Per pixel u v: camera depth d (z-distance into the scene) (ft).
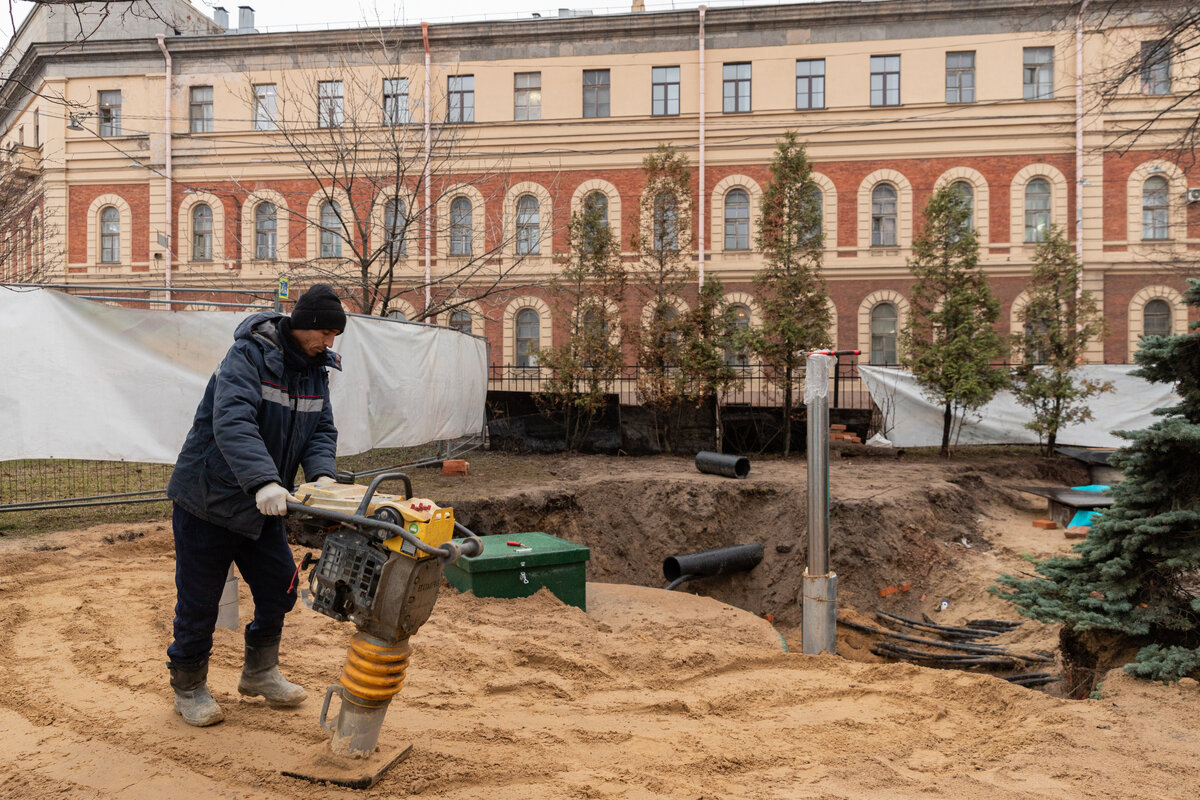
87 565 20.99
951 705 15.93
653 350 52.95
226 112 79.61
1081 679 21.39
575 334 53.88
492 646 17.56
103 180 81.41
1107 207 72.64
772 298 53.57
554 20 76.95
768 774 11.68
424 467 42.75
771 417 52.85
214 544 10.98
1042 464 49.60
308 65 77.66
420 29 77.10
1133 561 20.04
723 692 15.89
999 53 73.72
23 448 23.16
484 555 22.40
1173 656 17.30
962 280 52.80
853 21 75.20
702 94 75.66
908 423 54.03
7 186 65.41
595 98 78.23
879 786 11.35
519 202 78.84
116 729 11.20
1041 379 51.62
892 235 75.82
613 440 52.65
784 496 37.99
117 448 24.39
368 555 9.68
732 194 77.20
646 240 56.08
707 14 75.97
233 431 9.97
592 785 10.66
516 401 53.67
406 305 77.05
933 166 74.59
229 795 9.63
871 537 33.63
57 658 14.14
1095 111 70.85
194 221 81.41
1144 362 21.62
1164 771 12.27
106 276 81.41
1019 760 12.58
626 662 17.62
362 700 10.06
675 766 11.69
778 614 33.99
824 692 16.25
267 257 80.33
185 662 11.30
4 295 23.08
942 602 31.32
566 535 35.60
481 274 76.59
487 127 77.97
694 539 37.09
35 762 10.23
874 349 75.92
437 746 11.46
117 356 24.48
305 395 11.54
